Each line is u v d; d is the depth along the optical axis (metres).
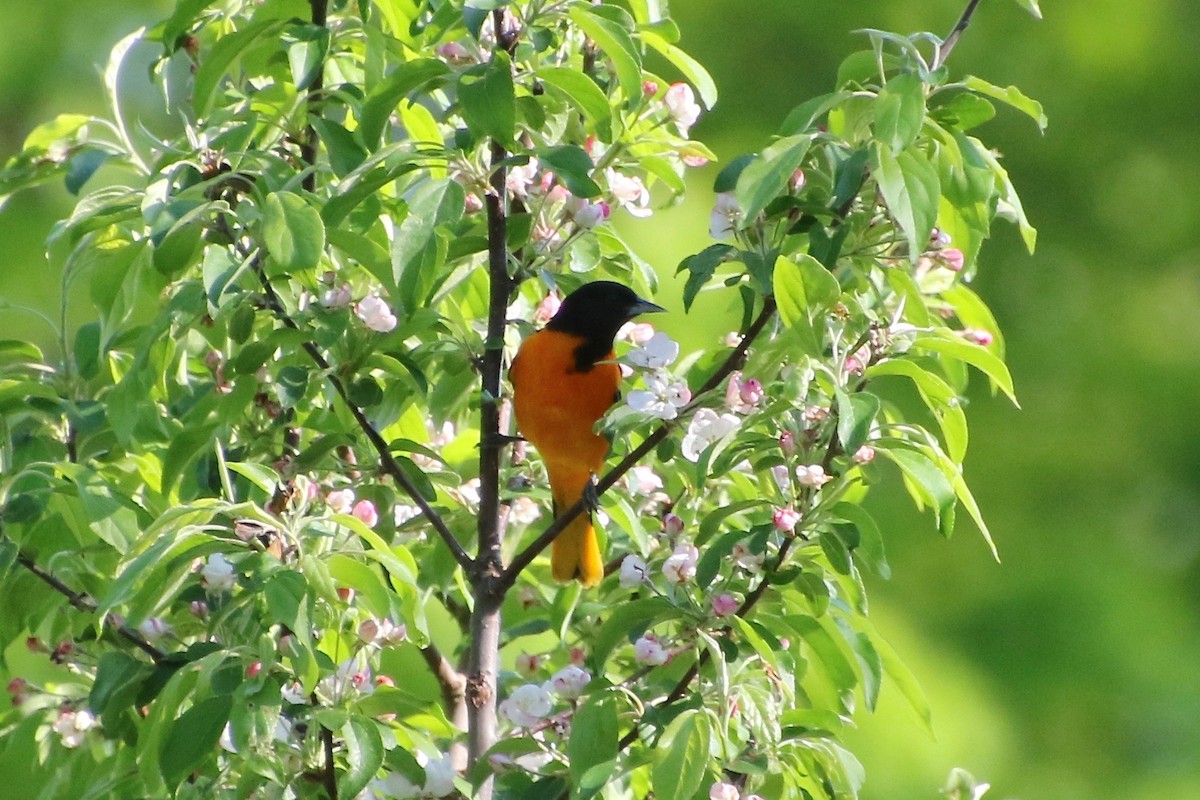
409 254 7.39
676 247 16.23
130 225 8.76
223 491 7.99
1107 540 17.97
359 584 7.23
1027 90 19.25
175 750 6.96
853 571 7.47
